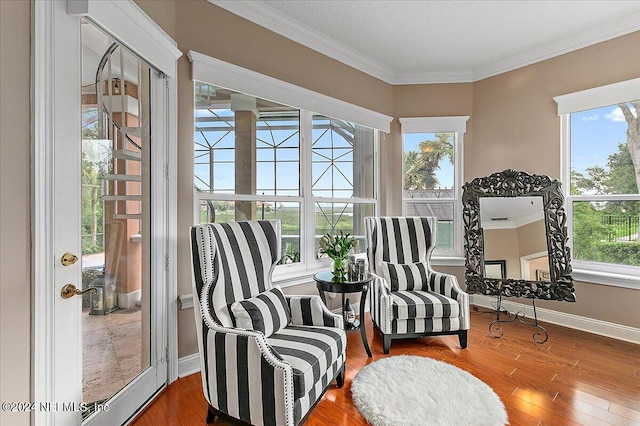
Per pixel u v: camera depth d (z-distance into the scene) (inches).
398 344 113.8
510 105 147.8
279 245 96.2
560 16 115.1
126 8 67.3
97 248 67.0
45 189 52.4
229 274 78.9
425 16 115.6
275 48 117.0
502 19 117.2
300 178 127.8
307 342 74.9
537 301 138.9
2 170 46.6
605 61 121.4
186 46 94.3
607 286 120.6
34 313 50.9
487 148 155.4
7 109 47.2
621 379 90.1
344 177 145.3
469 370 94.9
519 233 127.9
